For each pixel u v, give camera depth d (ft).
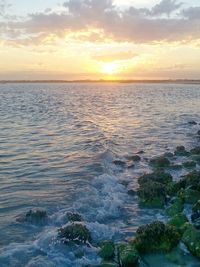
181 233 42.34
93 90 621.72
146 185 58.80
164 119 166.30
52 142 104.88
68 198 56.34
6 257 38.50
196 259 38.73
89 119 165.68
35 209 51.55
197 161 82.94
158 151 95.25
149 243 40.14
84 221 47.83
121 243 41.19
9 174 70.28
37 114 183.21
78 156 85.81
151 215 51.60
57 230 43.68
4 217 49.14
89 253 40.27
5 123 144.97
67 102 286.05
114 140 109.50
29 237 43.47
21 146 98.17
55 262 38.11
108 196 57.82
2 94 424.46
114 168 76.43
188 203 54.13
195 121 159.84
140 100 313.53
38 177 68.08
